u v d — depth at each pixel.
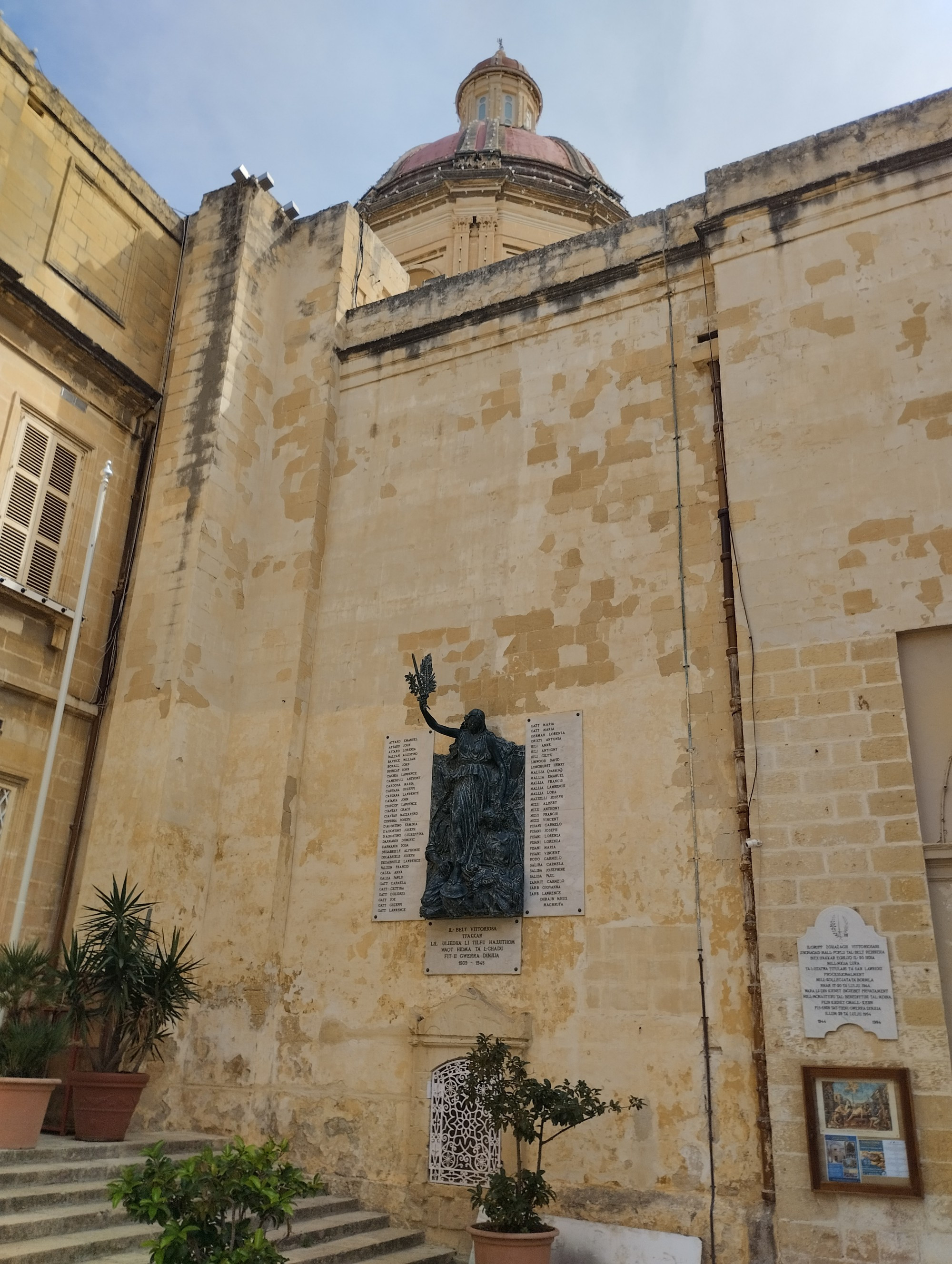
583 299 14.06
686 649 11.60
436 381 14.85
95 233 15.23
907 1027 8.98
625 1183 9.97
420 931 11.99
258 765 13.57
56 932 12.84
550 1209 10.16
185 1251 6.16
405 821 12.59
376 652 13.71
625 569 12.36
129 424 15.27
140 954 11.02
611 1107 9.54
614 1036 10.52
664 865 10.88
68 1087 10.81
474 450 14.12
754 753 10.43
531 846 11.66
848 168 12.32
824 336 11.71
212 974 12.71
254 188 16.33
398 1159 11.16
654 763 11.32
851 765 9.96
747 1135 9.62
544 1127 10.27
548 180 26.86
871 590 10.49
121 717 13.59
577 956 11.00
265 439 15.57
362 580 14.24
